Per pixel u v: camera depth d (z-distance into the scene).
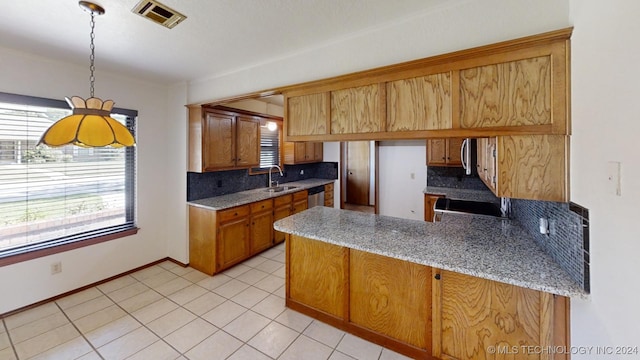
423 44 1.74
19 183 2.41
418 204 5.14
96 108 1.65
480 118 1.52
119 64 2.66
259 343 2.02
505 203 2.56
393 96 1.83
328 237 1.98
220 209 3.12
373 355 1.88
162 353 1.92
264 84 2.57
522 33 1.44
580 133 1.20
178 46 2.24
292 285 2.44
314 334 2.11
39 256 2.51
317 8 1.68
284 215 4.16
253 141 3.97
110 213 3.07
